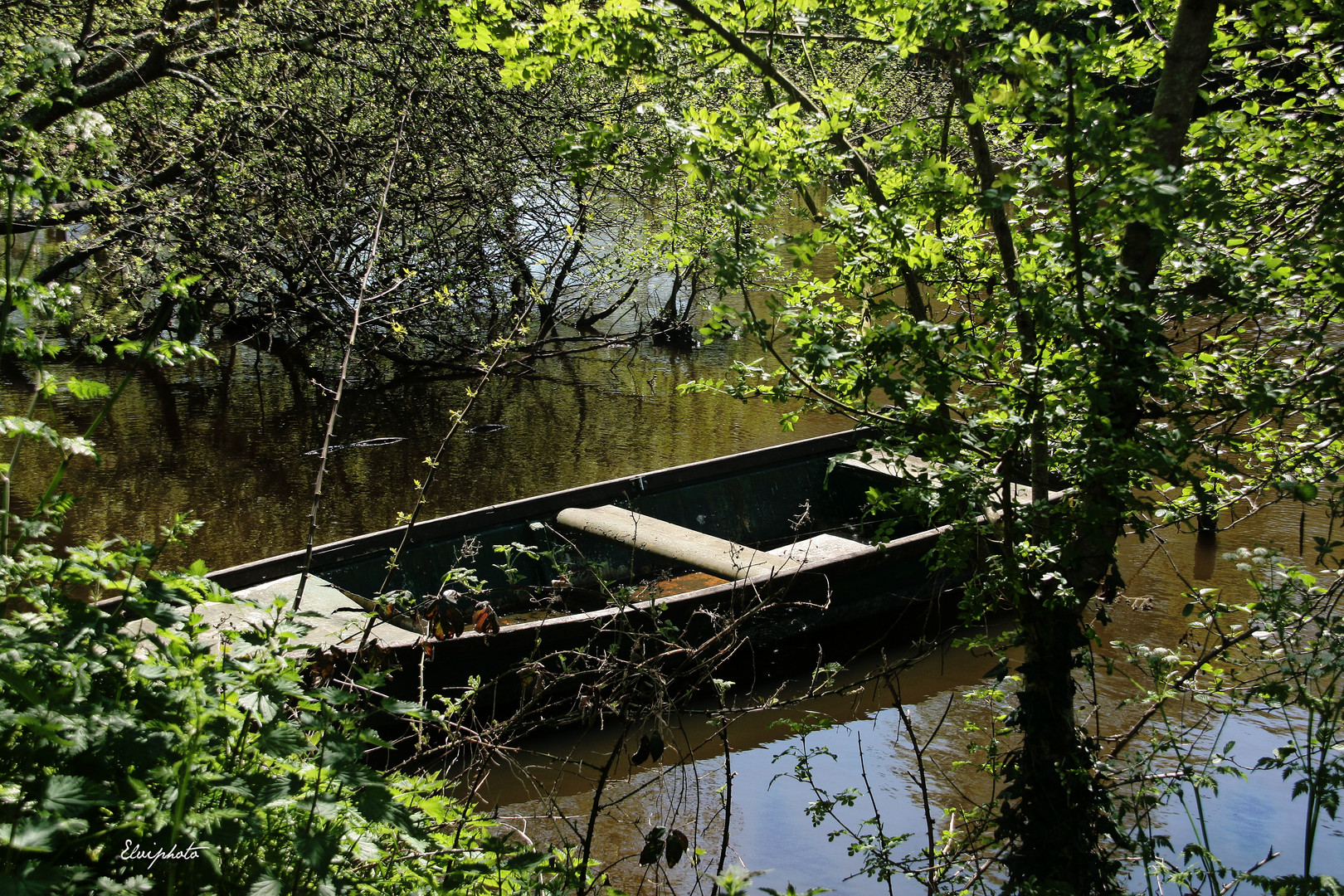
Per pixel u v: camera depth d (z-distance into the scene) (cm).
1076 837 322
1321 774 284
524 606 707
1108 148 253
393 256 1073
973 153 340
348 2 995
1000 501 304
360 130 1066
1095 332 269
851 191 302
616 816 455
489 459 1027
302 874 189
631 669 379
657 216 1054
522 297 1180
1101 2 350
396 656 485
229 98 959
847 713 568
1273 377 308
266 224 1083
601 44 332
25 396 1120
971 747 362
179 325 217
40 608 188
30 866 141
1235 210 326
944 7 287
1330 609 320
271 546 788
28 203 226
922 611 700
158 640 194
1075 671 551
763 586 602
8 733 166
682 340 1562
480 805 461
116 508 845
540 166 1088
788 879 405
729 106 361
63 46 236
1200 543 432
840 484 908
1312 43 357
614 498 785
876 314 295
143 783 167
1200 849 312
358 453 1027
